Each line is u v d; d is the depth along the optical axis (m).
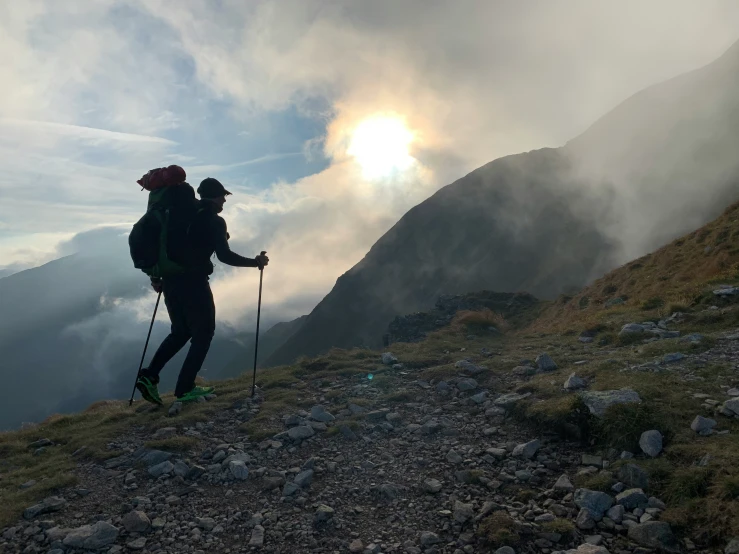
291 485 5.54
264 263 8.48
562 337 12.31
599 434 5.65
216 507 5.31
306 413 7.92
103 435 7.73
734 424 5.19
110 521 5.11
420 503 5.04
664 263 24.47
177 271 7.54
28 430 9.36
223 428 7.66
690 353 7.84
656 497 4.43
